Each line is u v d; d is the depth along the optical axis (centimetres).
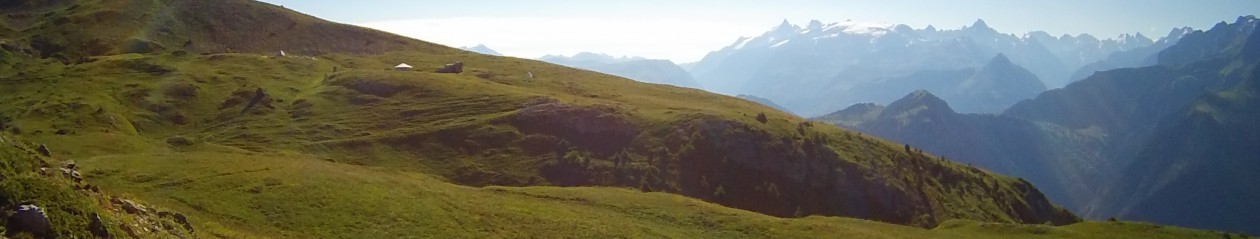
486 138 16175
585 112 17388
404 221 6662
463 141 16038
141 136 15388
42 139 12838
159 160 8669
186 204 6450
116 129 15038
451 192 8344
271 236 5838
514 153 15750
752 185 15850
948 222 11694
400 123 17225
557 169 15262
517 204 8281
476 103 18538
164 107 17325
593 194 10131
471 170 14950
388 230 6366
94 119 15225
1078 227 11262
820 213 15812
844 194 16338
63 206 3362
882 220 16112
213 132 16175
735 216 9194
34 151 4191
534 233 7019
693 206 9706
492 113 17725
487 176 14762
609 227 7712
